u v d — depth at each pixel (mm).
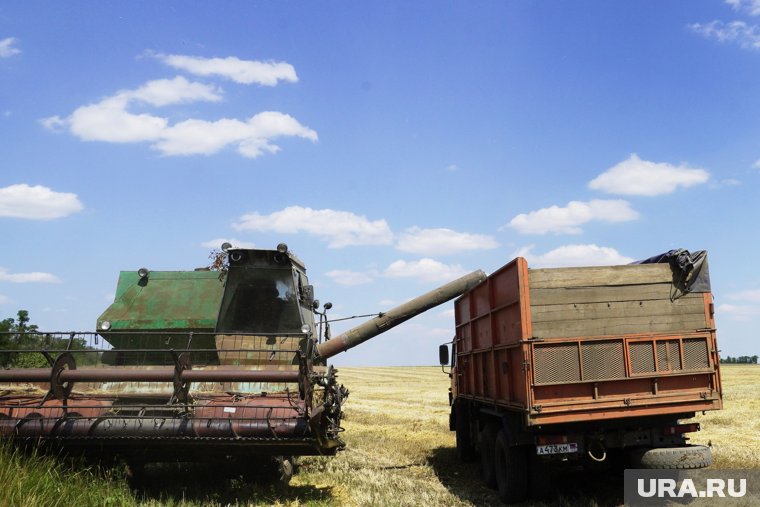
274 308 10758
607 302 8820
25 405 8203
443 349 14625
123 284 11195
